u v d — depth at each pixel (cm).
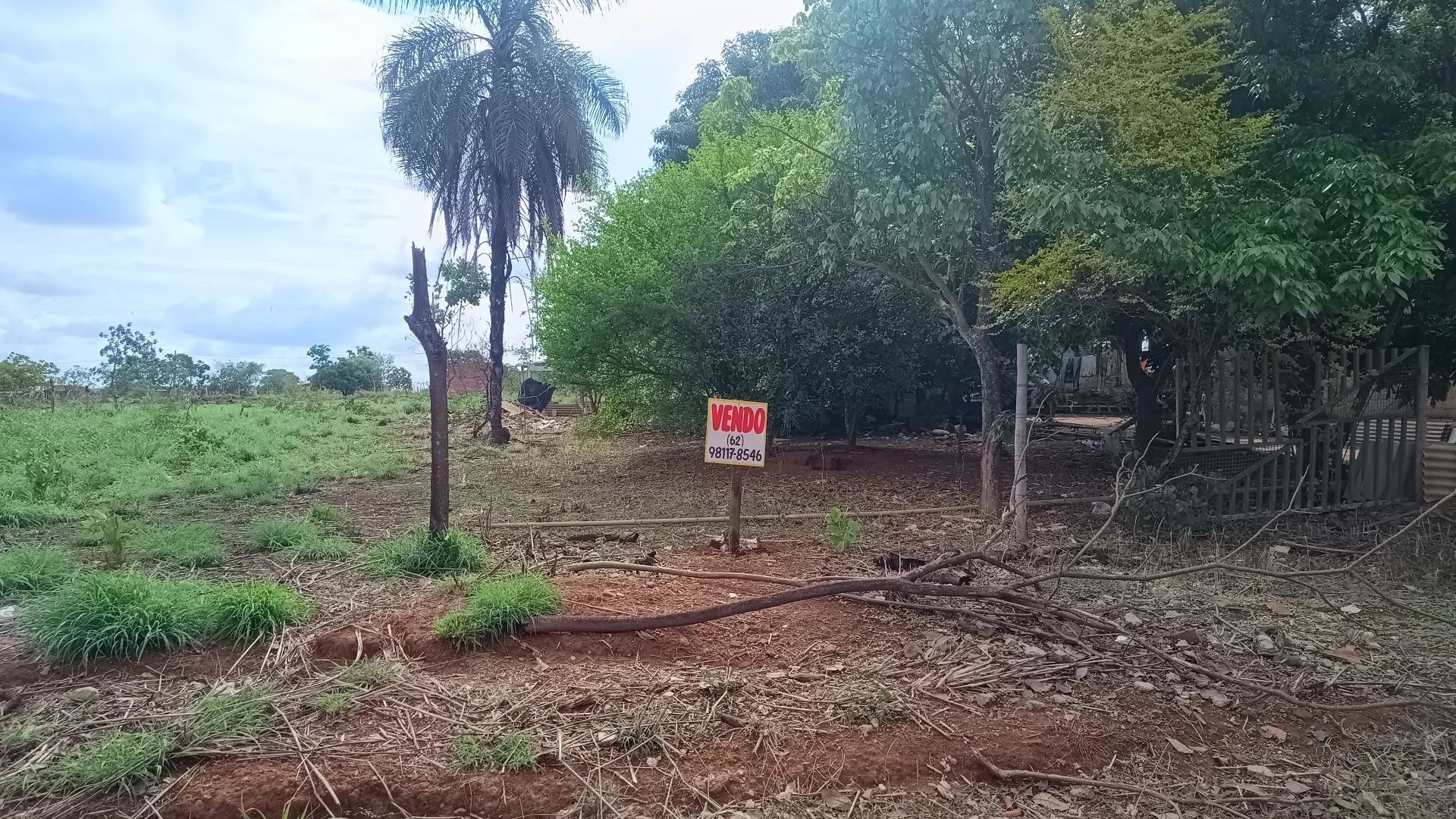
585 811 326
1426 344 944
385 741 361
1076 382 2094
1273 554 688
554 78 1781
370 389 3291
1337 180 698
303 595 530
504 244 1756
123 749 338
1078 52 720
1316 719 421
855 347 1155
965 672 441
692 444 1563
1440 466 883
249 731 361
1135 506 770
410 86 1739
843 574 600
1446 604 585
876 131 846
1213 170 688
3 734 358
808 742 371
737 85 1080
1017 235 771
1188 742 398
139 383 2438
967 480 1088
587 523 780
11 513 807
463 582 539
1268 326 798
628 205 1434
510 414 1995
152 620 438
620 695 400
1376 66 766
